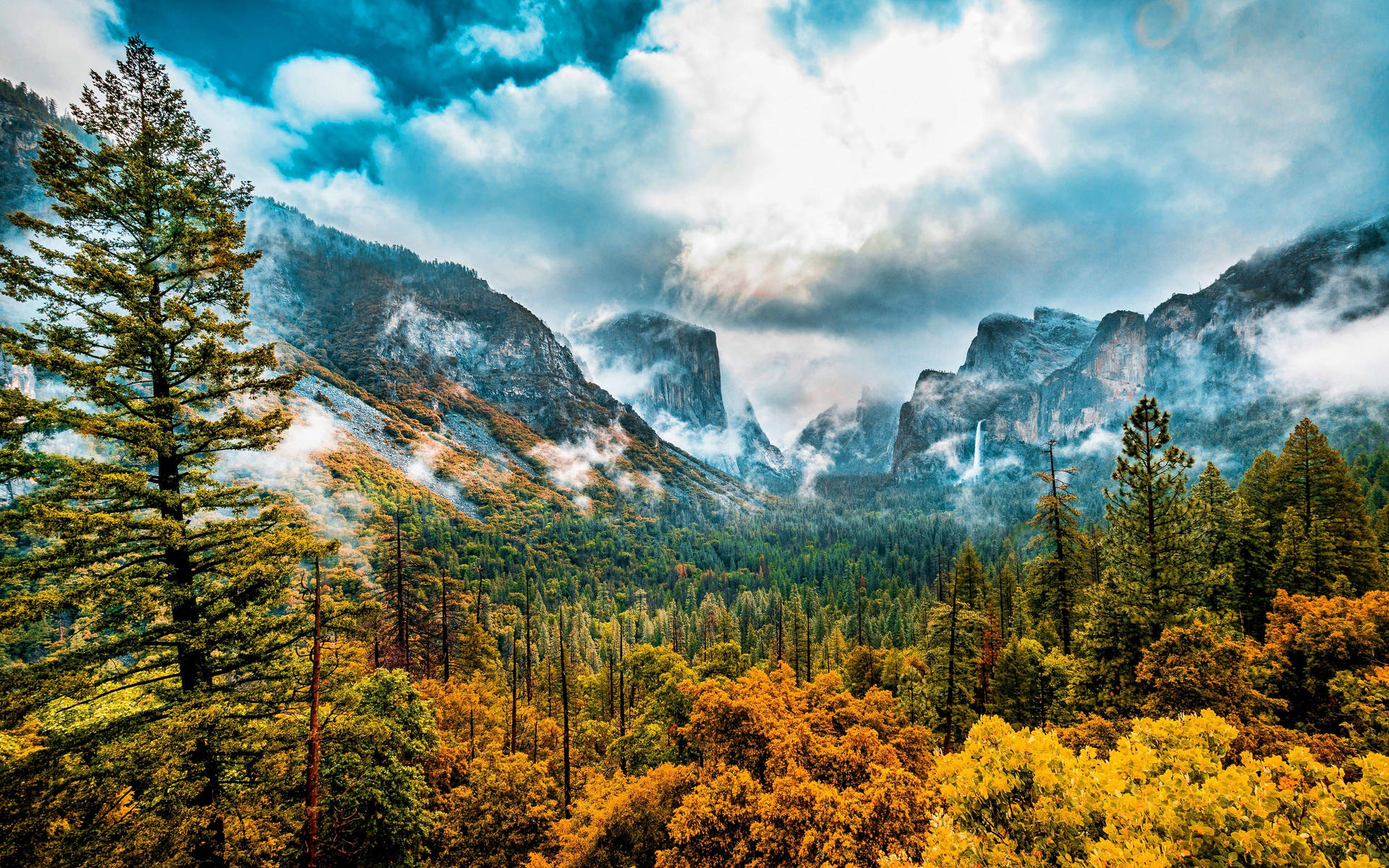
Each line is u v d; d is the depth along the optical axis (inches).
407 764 820.6
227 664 536.1
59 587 472.4
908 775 621.3
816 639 2662.4
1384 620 689.0
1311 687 677.9
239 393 596.7
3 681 425.7
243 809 516.1
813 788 598.9
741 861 576.4
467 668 1641.2
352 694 666.2
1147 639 780.6
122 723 465.4
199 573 551.2
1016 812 310.8
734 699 860.6
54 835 438.6
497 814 835.4
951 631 1160.8
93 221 548.1
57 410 474.9
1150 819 265.9
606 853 721.6
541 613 3599.9
